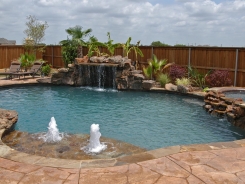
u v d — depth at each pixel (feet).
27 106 34.60
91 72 53.16
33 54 68.64
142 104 36.29
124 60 50.39
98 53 62.95
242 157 12.91
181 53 51.75
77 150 18.78
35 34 70.49
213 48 46.39
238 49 42.73
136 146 19.80
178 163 12.28
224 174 11.24
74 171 11.58
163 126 26.00
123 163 12.37
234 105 27.32
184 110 32.63
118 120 28.17
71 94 44.14
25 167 11.91
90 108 33.81
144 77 50.01
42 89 49.26
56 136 21.76
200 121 27.71
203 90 42.34
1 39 114.73
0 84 48.65
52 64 73.82
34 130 24.40
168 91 44.73
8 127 22.58
